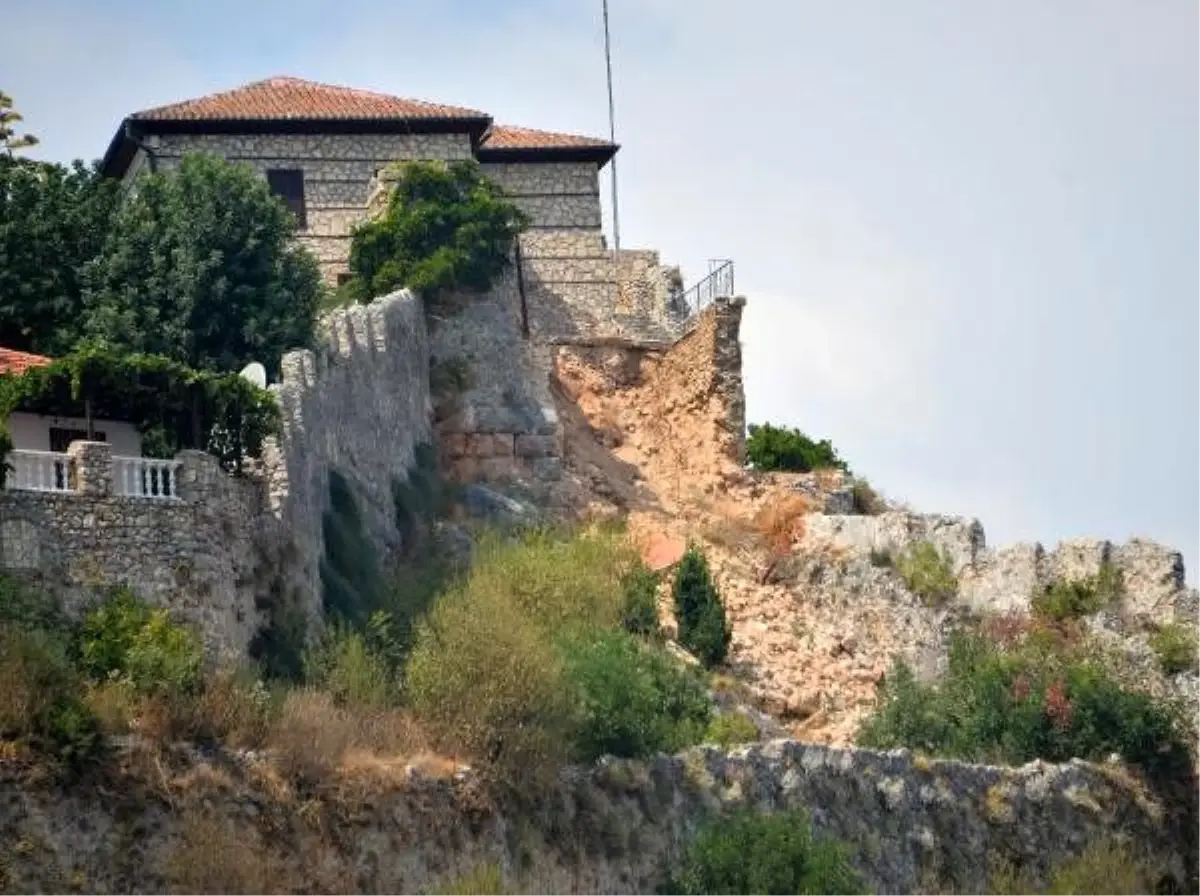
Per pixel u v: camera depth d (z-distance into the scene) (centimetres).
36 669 18000
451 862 19625
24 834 17438
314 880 18600
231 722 18812
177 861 17912
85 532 19788
